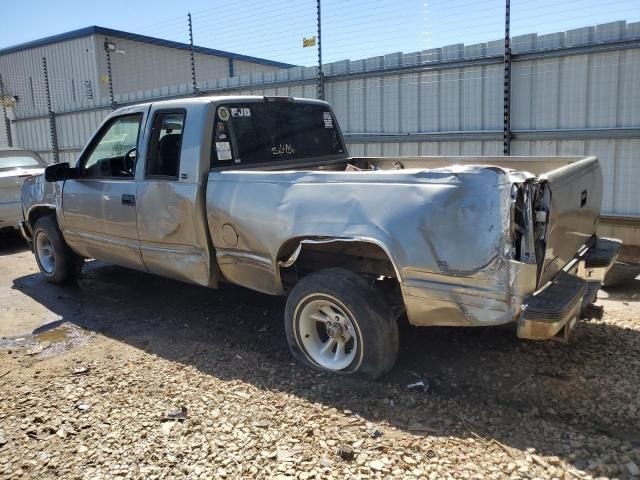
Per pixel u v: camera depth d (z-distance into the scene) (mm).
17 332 5008
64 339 4797
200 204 4402
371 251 3811
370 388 3629
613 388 3531
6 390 3826
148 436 3178
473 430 3123
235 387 3730
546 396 3473
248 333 4750
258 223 4020
